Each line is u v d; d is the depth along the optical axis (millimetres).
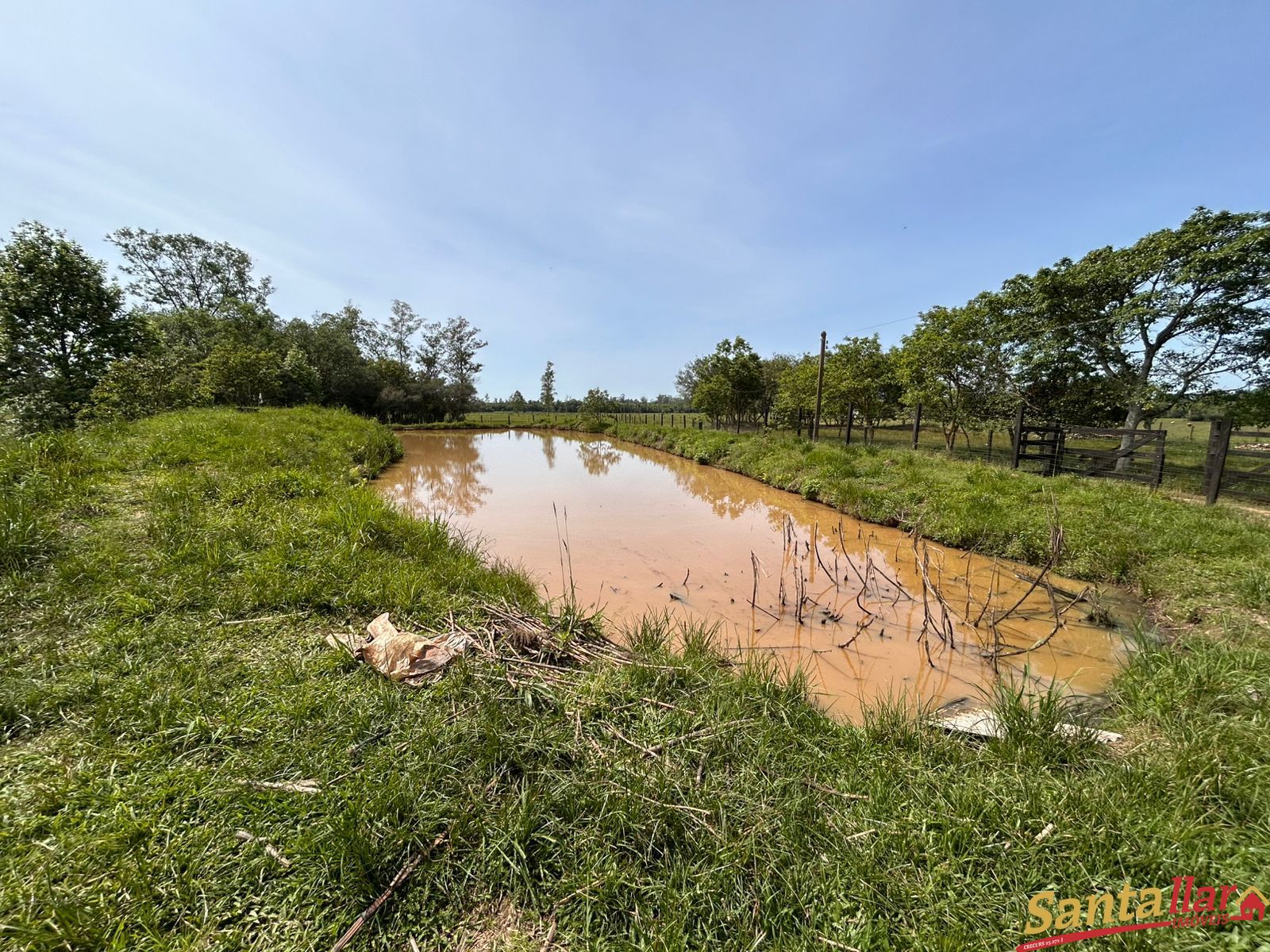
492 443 23719
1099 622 4566
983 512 6988
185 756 2070
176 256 27328
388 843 1725
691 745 2420
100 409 10328
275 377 20578
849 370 16109
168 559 3701
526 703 2580
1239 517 6270
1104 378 11844
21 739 2072
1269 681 2877
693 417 33188
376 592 3717
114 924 1427
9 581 3129
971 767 2375
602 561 6188
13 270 10016
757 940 1531
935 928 1592
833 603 5059
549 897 1661
